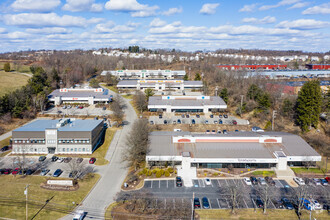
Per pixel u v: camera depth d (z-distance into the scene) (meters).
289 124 107.75
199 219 52.91
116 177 70.44
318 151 88.38
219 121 111.12
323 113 111.19
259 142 81.31
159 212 54.59
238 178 69.56
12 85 156.25
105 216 53.88
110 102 136.50
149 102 126.50
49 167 75.19
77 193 62.19
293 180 69.38
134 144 77.94
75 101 136.25
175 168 73.94
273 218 53.91
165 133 88.00
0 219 52.81
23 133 83.50
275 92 132.62
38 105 121.94
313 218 54.03
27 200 58.53
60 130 83.56
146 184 66.38
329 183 67.94
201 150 77.12
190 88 171.12
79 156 82.75
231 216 54.09
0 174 70.88
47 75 169.88
